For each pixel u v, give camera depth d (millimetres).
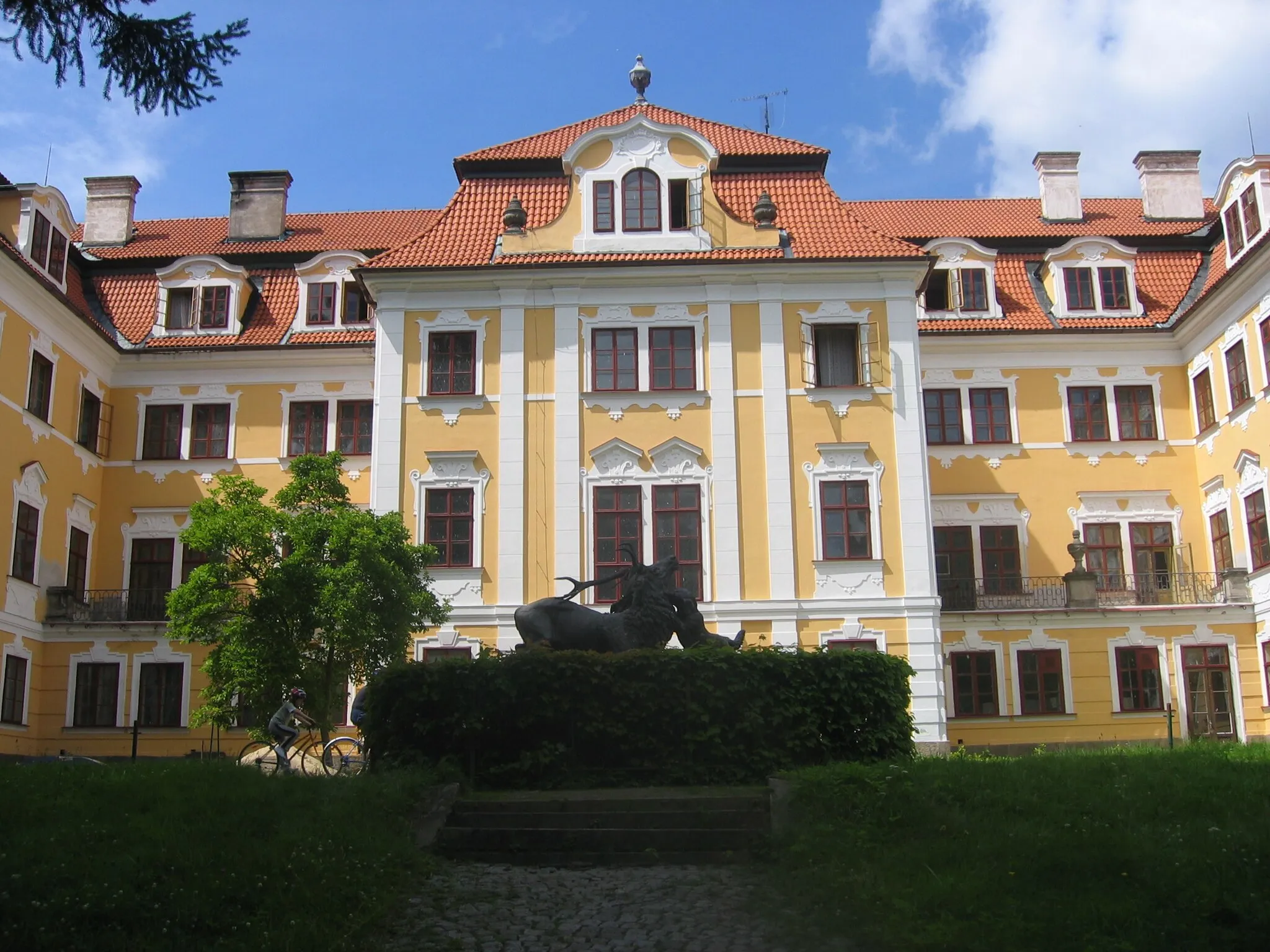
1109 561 35719
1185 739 32094
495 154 34469
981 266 37344
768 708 16281
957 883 10531
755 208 33125
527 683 15859
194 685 33781
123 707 33562
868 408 31156
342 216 43188
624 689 15992
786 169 34344
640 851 13141
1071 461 36250
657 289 31891
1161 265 37812
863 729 16609
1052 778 14250
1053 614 33594
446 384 31562
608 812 13898
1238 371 33188
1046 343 36625
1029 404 36562
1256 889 10016
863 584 30156
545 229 32500
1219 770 14844
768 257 31625
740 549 30328
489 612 29953
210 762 16578
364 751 16906
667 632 17984
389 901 11109
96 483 36031
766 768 15820
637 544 30469
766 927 10422
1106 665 33312
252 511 25469
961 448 36281
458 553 30516
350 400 36781
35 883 10180
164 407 37000
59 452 33719
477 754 15719
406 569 25141
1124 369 36688
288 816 12812
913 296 31734
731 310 31750
